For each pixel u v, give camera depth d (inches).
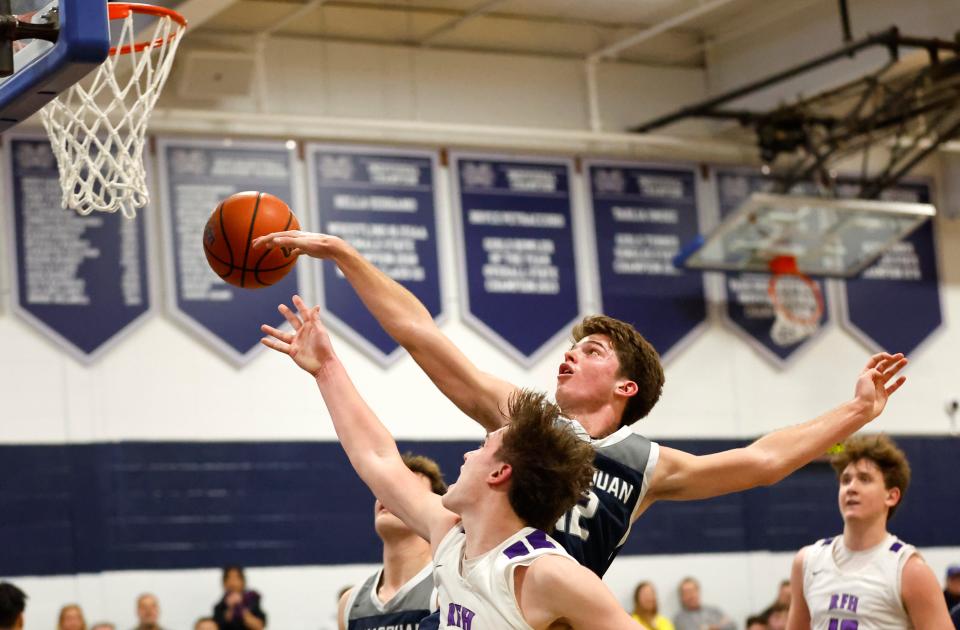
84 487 359.3
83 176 353.1
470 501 104.6
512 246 413.7
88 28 143.0
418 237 402.9
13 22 143.3
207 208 380.5
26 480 354.6
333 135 399.9
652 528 413.1
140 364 369.4
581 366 126.3
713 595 414.9
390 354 392.8
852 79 396.5
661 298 428.8
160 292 374.6
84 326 365.7
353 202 397.7
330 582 375.9
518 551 100.7
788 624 190.7
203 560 365.1
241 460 373.4
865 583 177.8
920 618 174.7
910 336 457.7
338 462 382.9
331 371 124.1
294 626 370.0
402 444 388.5
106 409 364.5
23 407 357.7
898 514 442.6
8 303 360.5
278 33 400.2
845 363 448.1
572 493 104.0
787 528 425.7
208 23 386.0
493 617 99.5
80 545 356.2
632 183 433.1
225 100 388.8
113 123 307.9
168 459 366.9
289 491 376.5
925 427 452.1
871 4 390.6
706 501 420.8
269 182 388.5
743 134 448.8
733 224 405.4
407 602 183.2
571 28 436.5
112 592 356.5
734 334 435.8
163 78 208.2
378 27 412.2
